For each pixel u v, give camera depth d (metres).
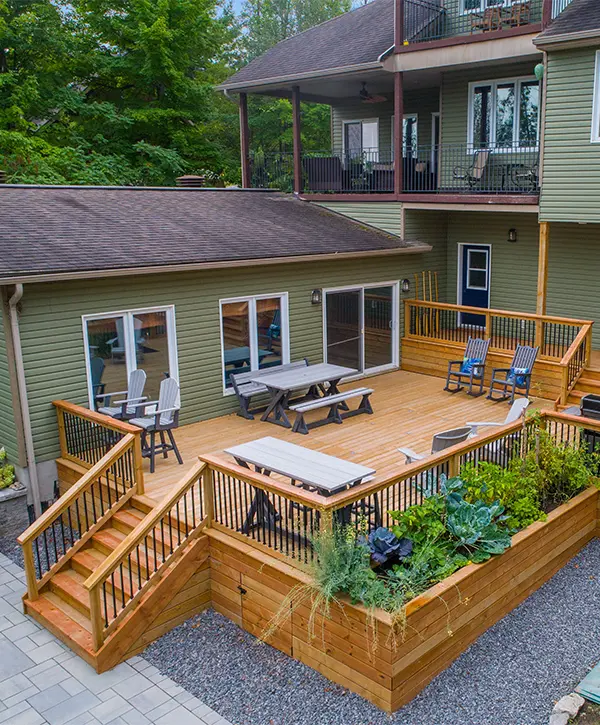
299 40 17.55
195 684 5.99
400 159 13.87
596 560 7.59
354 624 5.53
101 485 7.93
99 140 23.52
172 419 9.11
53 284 8.83
